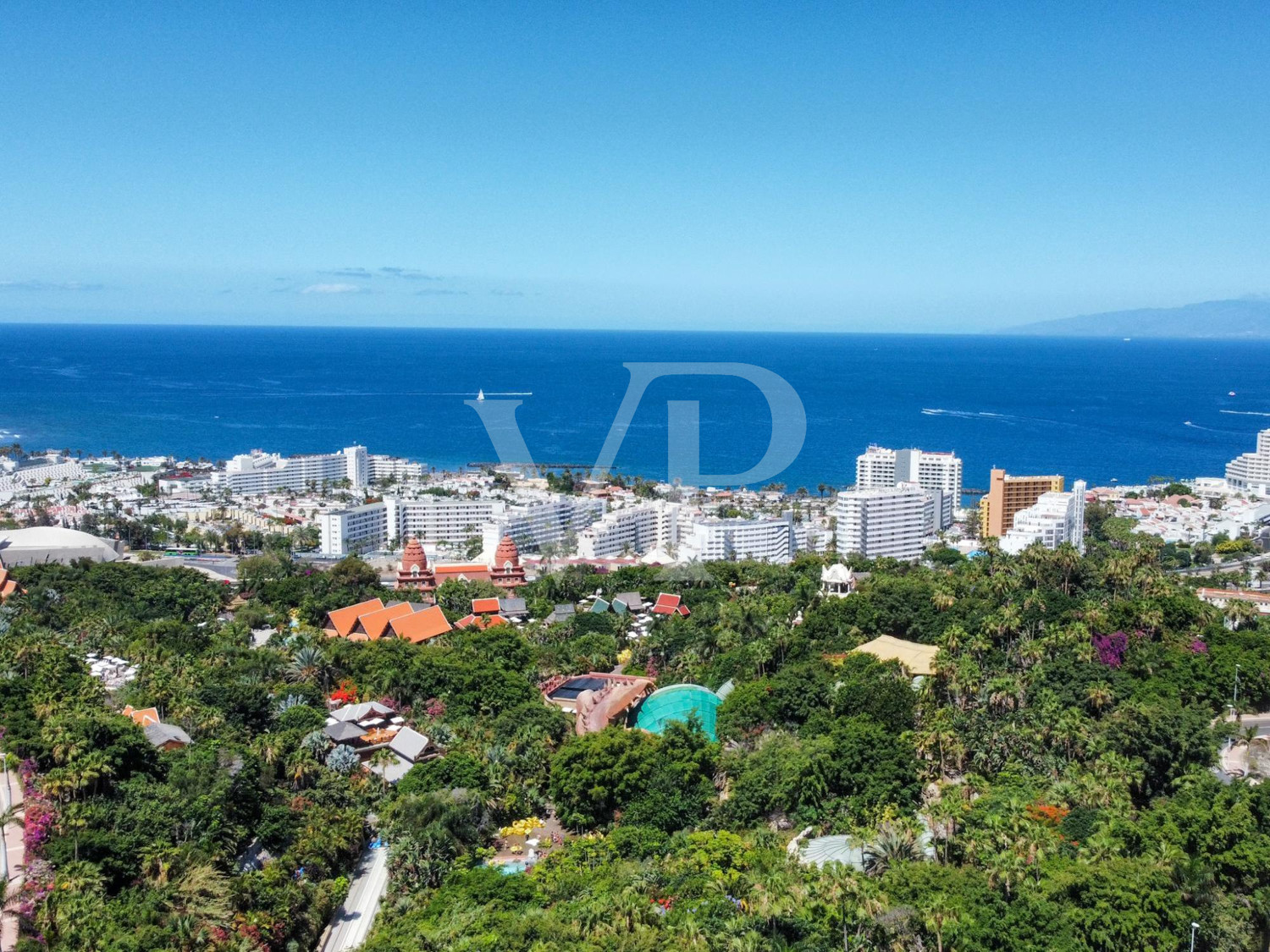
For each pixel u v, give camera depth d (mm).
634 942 143750
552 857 181625
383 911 172875
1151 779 192625
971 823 169500
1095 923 146500
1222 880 160750
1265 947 157125
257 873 172375
